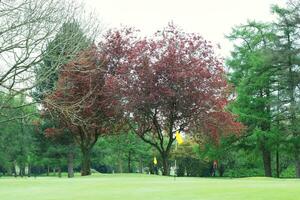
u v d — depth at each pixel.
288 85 42.66
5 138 58.34
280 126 42.53
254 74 43.50
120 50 35.44
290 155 44.25
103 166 85.31
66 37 20.03
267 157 43.78
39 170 80.06
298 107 40.66
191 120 34.72
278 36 43.84
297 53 42.12
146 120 35.41
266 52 42.69
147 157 67.94
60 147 51.25
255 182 17.75
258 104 43.06
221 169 64.44
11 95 18.73
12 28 17.94
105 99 34.34
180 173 66.88
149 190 13.84
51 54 20.16
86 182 19.28
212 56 35.62
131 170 81.31
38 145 53.59
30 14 18.41
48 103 22.20
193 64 33.91
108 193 13.19
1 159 59.59
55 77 30.03
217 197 11.14
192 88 33.72
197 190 13.11
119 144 62.19
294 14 43.03
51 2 19.25
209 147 44.66
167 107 33.81
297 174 43.66
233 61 45.59
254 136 41.62
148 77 33.34
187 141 59.97
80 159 56.56
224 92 35.88
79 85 33.00
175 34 35.16
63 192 14.19
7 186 18.17
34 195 13.52
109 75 34.50
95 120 35.12
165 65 33.34
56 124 41.78
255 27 45.34
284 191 11.87
